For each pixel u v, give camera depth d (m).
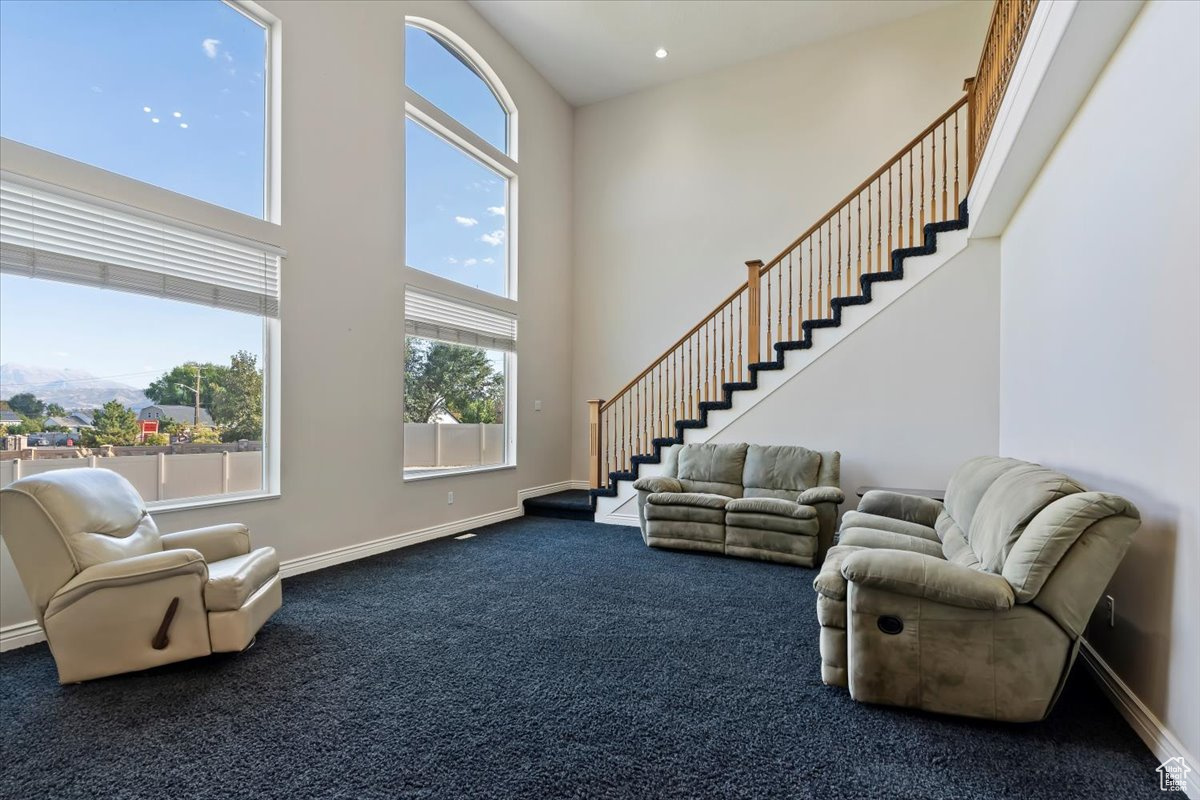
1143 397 1.92
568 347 6.92
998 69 3.32
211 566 2.54
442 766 1.67
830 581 2.18
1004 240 4.10
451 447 5.24
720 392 5.85
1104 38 2.14
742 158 6.20
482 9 5.34
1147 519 1.87
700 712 1.98
